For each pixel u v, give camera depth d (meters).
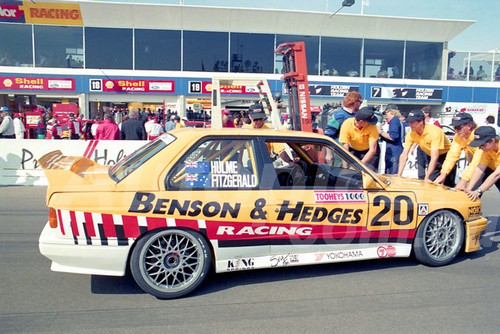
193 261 3.38
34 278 3.72
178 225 3.24
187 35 19.33
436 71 21.42
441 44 21.20
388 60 20.89
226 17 19.03
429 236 3.99
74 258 3.11
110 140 9.17
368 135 5.45
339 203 3.61
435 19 20.08
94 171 3.70
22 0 17.88
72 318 2.96
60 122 16.45
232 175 3.45
